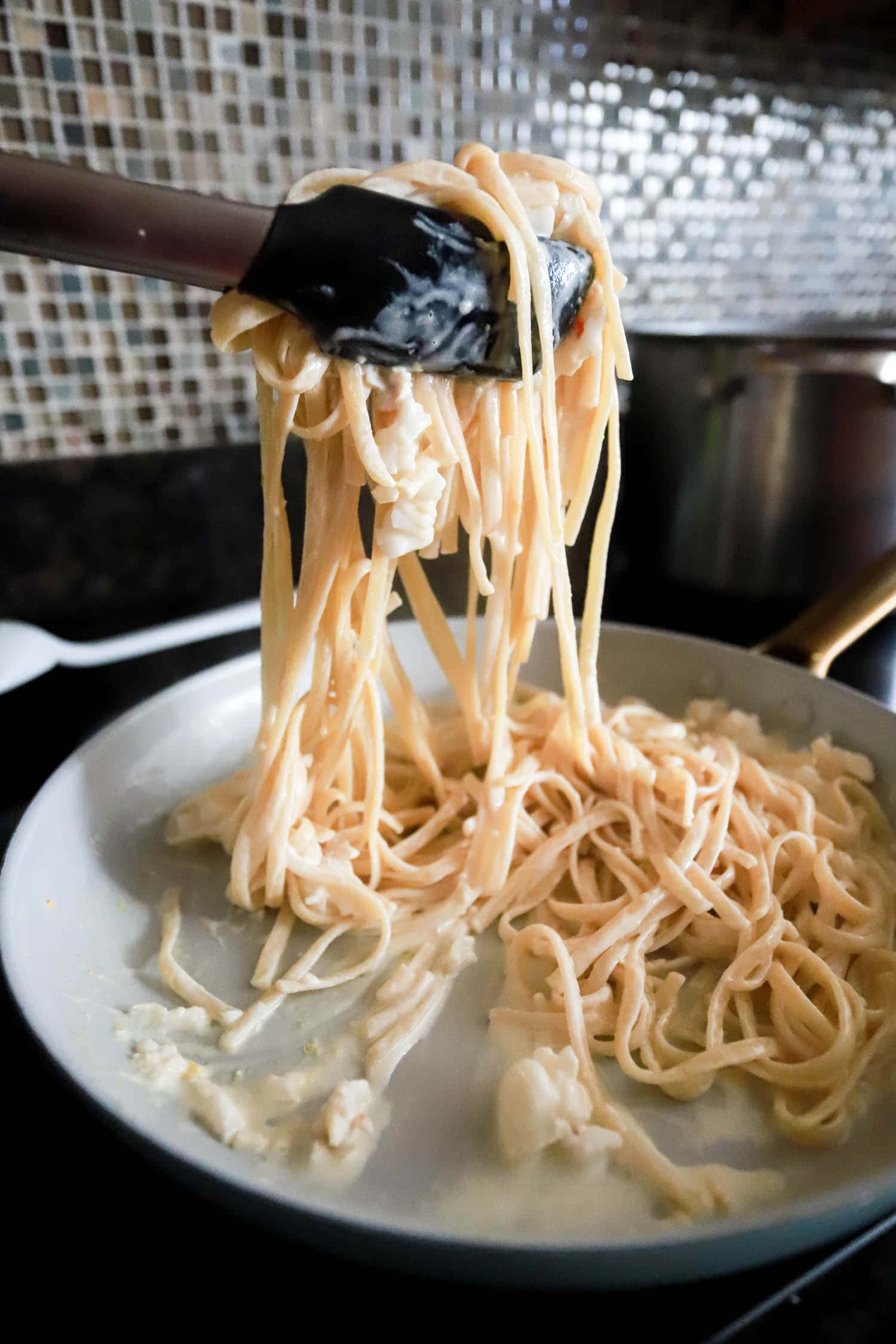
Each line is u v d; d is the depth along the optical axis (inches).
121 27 19.1
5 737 17.3
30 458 21.3
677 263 28.5
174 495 22.6
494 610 14.1
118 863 14.0
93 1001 11.4
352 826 14.7
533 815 15.3
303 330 10.6
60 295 20.4
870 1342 8.2
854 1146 10.0
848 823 14.7
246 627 20.4
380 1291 8.4
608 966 12.2
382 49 21.8
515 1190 9.4
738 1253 7.6
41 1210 9.1
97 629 21.7
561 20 23.6
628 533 25.9
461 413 12.2
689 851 13.6
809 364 20.5
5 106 18.8
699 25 25.6
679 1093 10.7
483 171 11.3
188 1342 8.0
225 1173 8.0
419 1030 11.6
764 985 12.4
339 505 12.3
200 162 20.7
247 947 13.0
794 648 18.0
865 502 21.6
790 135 28.9
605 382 13.0
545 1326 8.1
